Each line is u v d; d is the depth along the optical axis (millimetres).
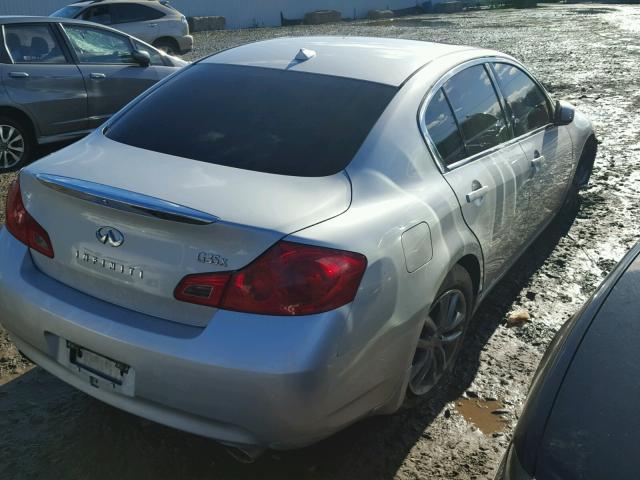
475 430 3008
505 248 3693
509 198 3531
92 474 2654
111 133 2996
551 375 1745
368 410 2521
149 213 2207
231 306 2176
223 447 2818
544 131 4277
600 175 6547
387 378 2535
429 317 2883
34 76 6703
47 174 2521
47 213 2549
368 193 2541
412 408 3105
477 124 3418
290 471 2705
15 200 2713
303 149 2682
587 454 1530
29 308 2521
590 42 17453
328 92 2979
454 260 2861
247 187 2428
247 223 2180
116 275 2367
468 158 3225
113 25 13828
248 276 2164
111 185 2430
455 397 3236
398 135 2812
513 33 20500
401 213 2561
